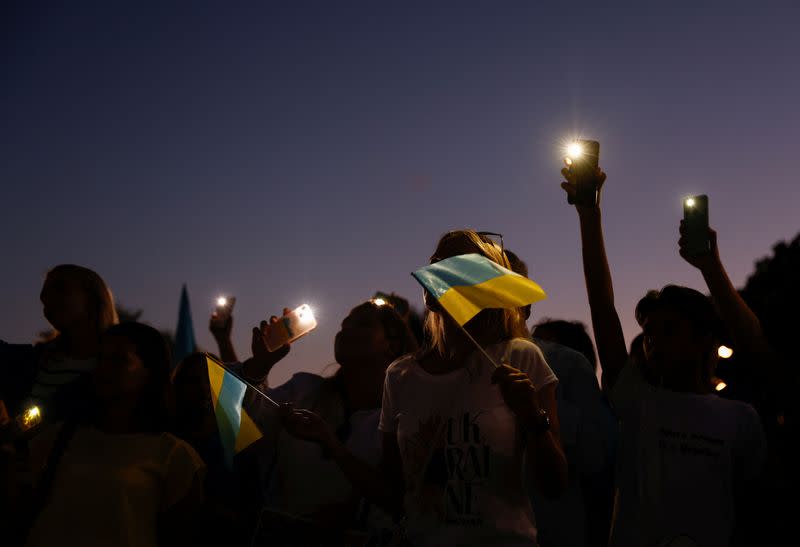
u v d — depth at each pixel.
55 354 4.61
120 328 3.60
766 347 3.62
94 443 3.41
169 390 3.65
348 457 3.19
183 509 3.45
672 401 3.46
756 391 4.34
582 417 4.26
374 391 4.25
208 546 4.23
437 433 2.78
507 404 2.58
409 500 2.83
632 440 3.49
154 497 3.37
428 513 2.75
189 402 4.57
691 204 3.69
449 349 2.93
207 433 4.54
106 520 3.24
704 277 3.65
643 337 3.63
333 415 4.24
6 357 4.66
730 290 3.61
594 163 3.68
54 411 4.25
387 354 4.29
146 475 3.36
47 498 3.28
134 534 3.27
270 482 4.32
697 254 3.63
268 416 4.39
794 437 3.59
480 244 3.02
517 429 2.73
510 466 2.71
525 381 2.57
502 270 2.75
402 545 2.80
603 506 4.66
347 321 4.33
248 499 4.59
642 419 3.48
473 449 2.72
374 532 3.57
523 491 2.76
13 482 3.24
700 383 3.54
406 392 2.95
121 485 3.29
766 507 3.48
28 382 4.60
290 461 4.15
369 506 3.77
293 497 4.08
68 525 3.23
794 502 3.45
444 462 2.75
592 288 3.63
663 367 3.51
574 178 3.70
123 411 3.52
